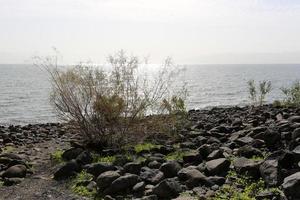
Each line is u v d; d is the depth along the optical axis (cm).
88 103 1091
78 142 1151
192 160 883
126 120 1102
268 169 689
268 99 4669
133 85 1113
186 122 1436
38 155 1114
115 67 1109
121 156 942
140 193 726
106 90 1095
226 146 974
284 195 605
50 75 1115
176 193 692
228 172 761
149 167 864
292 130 979
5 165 959
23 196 751
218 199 642
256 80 11162
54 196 743
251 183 700
